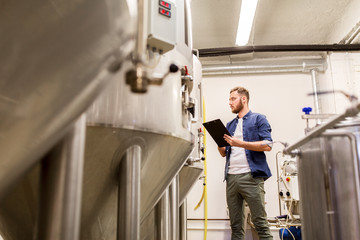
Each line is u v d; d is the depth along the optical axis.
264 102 3.78
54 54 0.42
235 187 2.18
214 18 3.34
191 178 2.00
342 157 0.98
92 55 0.48
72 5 0.41
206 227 3.36
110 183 0.88
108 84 0.61
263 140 2.16
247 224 3.23
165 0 0.89
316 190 1.19
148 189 1.04
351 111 0.81
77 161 0.61
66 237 0.58
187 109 1.19
